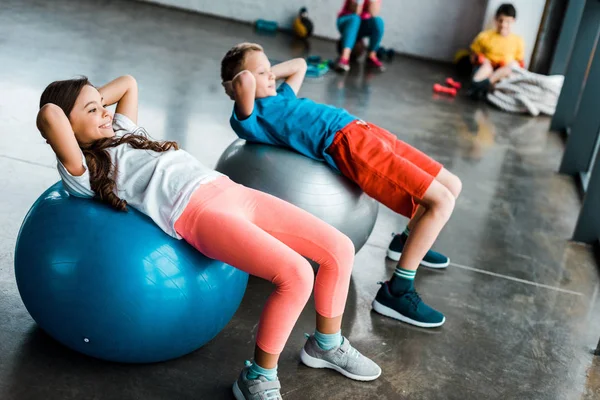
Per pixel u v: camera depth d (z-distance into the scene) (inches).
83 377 80.0
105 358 81.0
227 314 84.0
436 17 291.4
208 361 86.5
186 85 195.6
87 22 243.4
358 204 105.4
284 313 74.9
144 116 165.6
